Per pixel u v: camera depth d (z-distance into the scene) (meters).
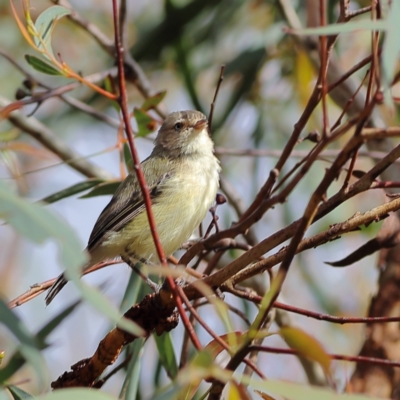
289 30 5.29
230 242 8.61
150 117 10.38
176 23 13.96
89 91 15.00
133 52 13.99
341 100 11.97
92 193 10.44
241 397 5.20
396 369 10.12
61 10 8.25
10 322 5.02
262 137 14.52
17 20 8.02
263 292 12.02
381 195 14.09
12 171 11.03
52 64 8.30
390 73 5.21
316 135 8.23
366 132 5.24
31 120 12.82
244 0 14.30
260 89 14.77
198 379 5.44
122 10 12.26
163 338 9.61
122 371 11.82
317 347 5.05
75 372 7.32
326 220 13.94
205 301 9.77
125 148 10.80
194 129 11.57
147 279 10.05
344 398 4.88
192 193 11.23
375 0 5.98
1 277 14.08
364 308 13.91
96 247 11.00
